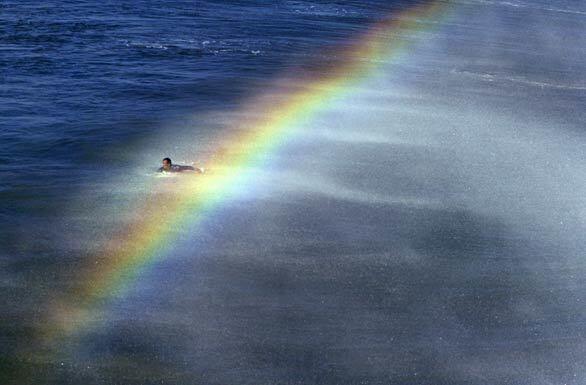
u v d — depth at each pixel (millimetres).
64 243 20828
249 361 16219
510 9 80812
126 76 39219
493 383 15953
